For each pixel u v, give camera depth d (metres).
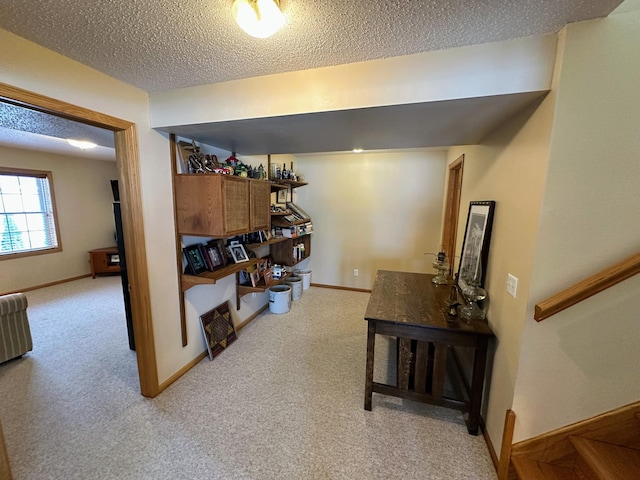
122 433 1.74
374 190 4.35
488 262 1.92
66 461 1.54
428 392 1.94
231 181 2.18
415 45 1.29
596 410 1.33
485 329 1.73
